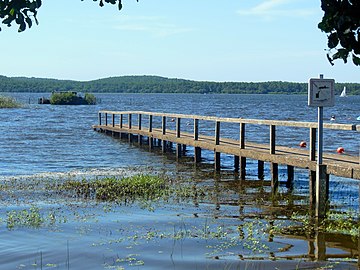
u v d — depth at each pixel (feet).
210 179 52.85
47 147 83.82
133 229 31.91
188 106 286.25
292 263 25.13
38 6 12.85
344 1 10.30
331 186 47.75
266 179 53.01
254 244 28.43
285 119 164.14
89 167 62.54
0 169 60.44
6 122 143.33
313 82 33.14
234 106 289.53
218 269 24.44
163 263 25.32
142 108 253.03
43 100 291.79
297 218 34.73
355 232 30.55
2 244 28.71
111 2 14.08
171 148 82.17
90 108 247.09
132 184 47.03
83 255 26.73
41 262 25.72
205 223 33.35
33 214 35.65
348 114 197.98
